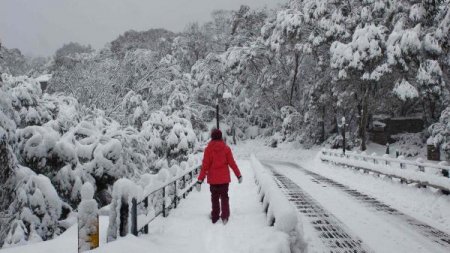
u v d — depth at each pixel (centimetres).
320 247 732
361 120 4269
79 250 436
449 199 1141
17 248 503
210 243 624
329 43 4803
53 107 1415
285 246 488
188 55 7981
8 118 896
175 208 963
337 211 1097
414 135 4681
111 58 4022
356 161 2198
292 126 5484
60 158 972
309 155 4878
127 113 3028
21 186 798
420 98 4488
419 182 1370
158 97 3769
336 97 4900
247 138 6831
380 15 4106
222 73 6475
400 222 957
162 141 1894
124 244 482
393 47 3666
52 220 799
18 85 1296
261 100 6300
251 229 707
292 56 5762
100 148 1023
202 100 6706
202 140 3238
